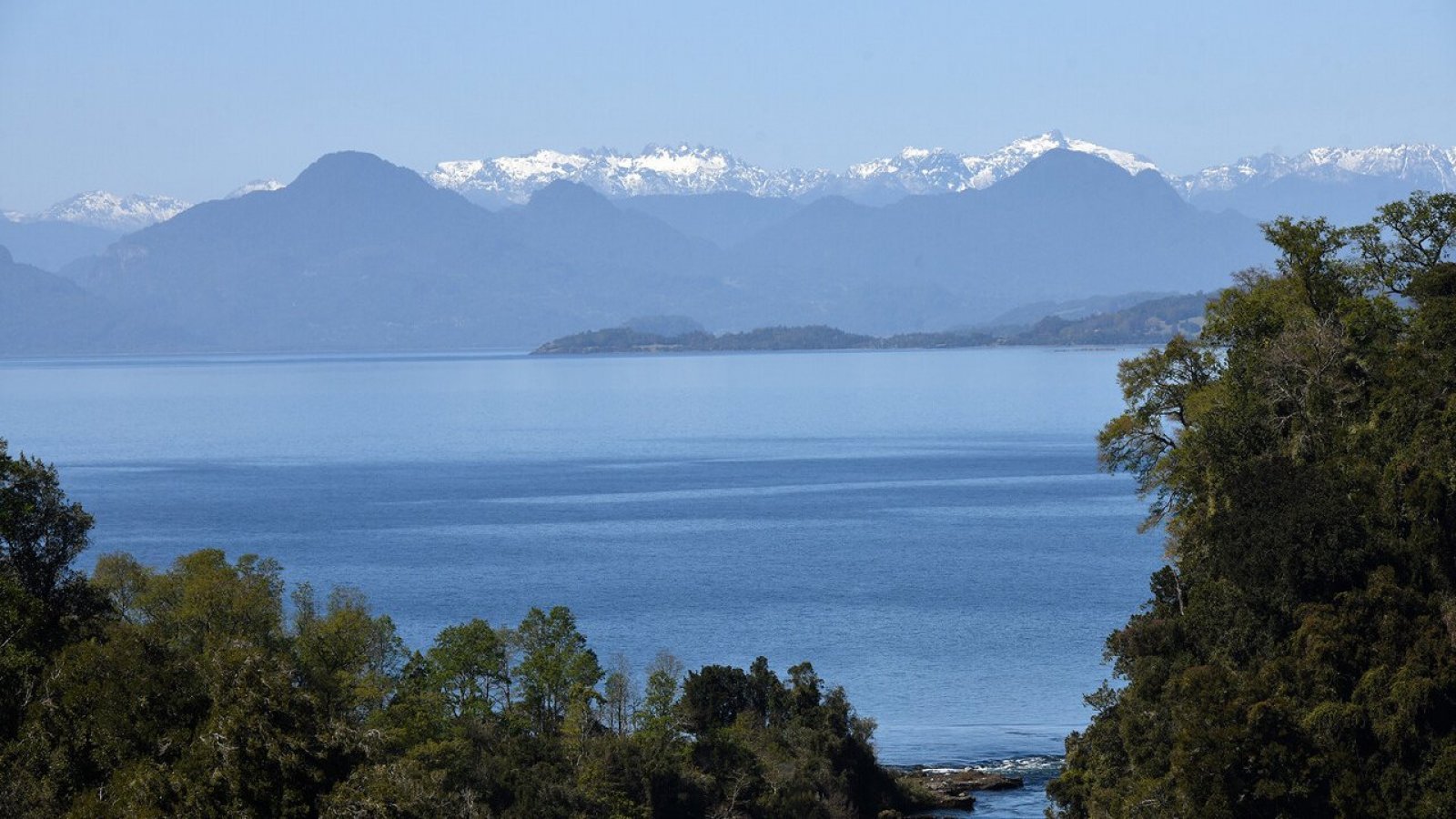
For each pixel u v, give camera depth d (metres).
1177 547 196.62
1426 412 173.88
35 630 163.25
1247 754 145.12
